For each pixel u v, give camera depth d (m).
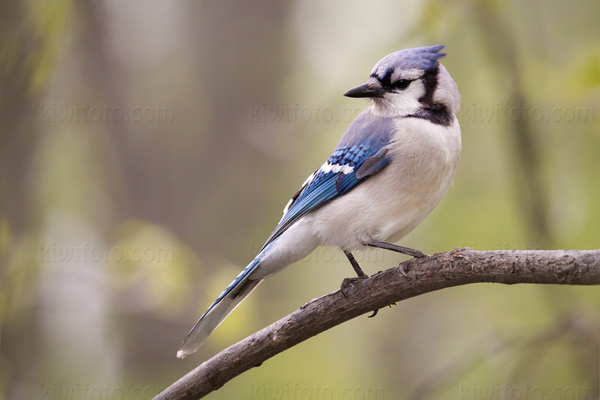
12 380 10.23
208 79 12.95
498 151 12.40
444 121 8.05
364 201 7.84
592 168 11.13
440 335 14.55
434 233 12.64
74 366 12.12
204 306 10.70
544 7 12.03
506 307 12.12
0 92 10.27
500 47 10.82
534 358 10.56
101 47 12.95
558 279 5.38
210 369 6.79
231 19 12.98
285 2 12.96
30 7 10.16
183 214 12.84
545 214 10.76
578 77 9.41
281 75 12.99
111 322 12.34
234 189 12.90
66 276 10.68
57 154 12.64
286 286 13.51
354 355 14.09
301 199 8.23
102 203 13.03
